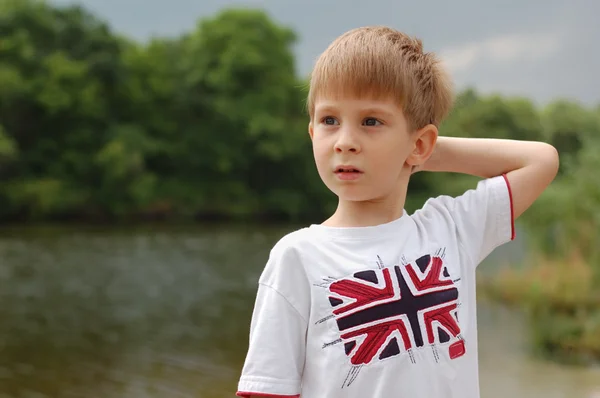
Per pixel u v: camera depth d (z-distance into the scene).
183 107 38.50
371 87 1.53
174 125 38.31
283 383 1.53
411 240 1.62
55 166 33.72
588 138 12.30
